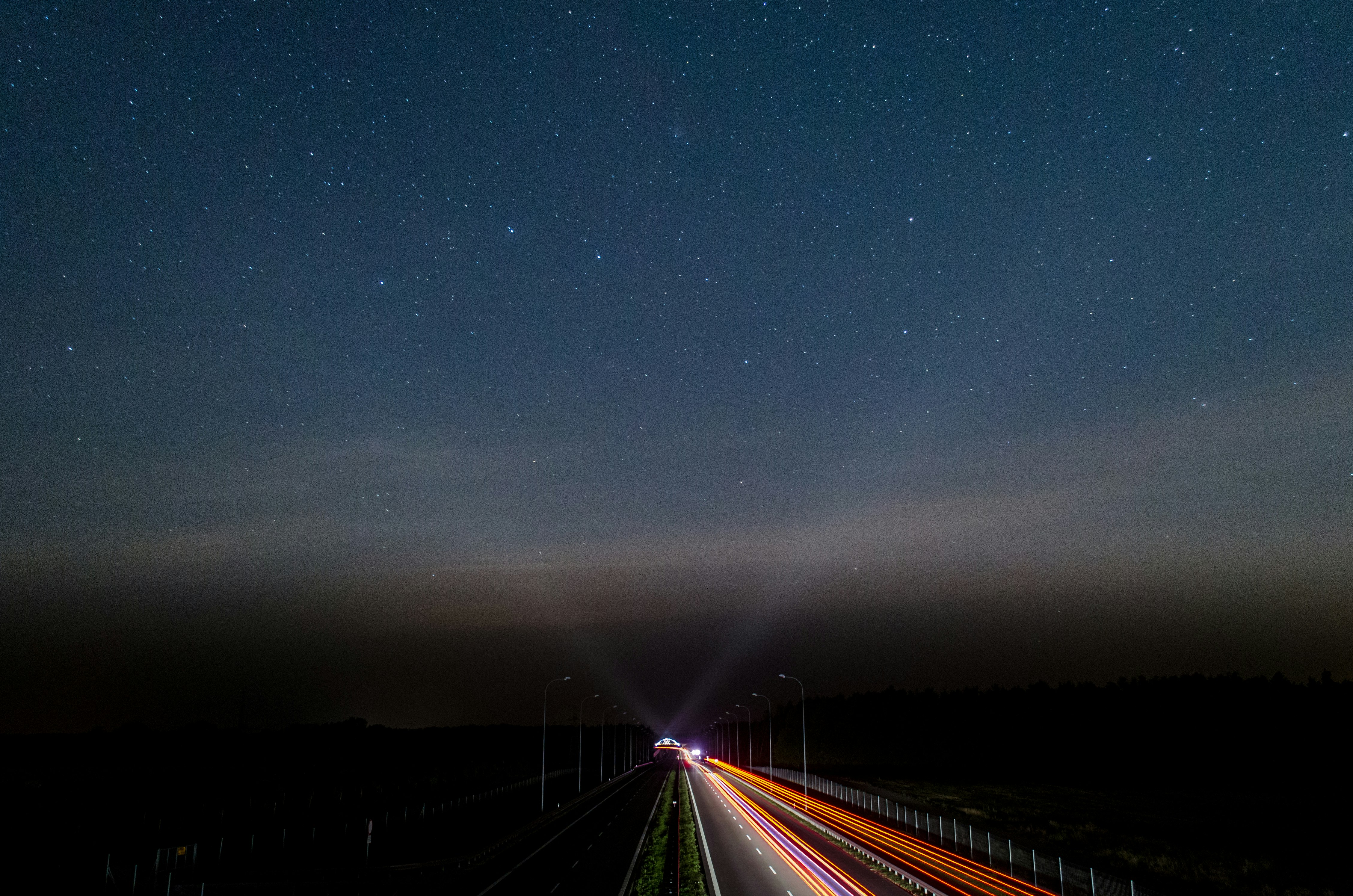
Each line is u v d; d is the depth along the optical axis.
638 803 75.12
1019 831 53.84
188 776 84.06
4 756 109.06
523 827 55.12
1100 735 137.50
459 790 82.81
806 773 81.62
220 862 40.22
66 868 36.31
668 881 35.06
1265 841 53.09
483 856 42.69
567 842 48.69
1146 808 74.19
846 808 71.12
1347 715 121.25
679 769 151.38
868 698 176.50
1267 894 34.72
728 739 189.25
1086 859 40.78
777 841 48.56
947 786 97.94
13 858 38.09
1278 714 126.44
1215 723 129.38
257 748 133.38
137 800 62.56
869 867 39.16
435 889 33.66
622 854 43.56
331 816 58.25
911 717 162.62
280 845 45.56
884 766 145.88
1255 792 88.75
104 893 31.94
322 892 33.38
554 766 137.88
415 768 106.50
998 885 33.44
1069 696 148.38
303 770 96.25
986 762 143.25
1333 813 70.38
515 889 33.56
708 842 47.88
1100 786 98.44
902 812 59.38
